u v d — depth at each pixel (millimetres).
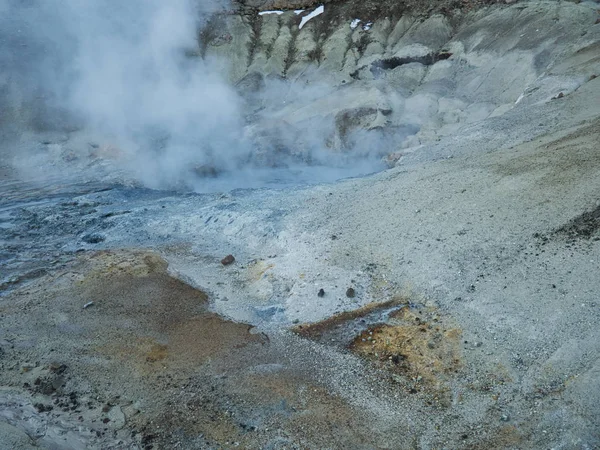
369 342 9516
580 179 11672
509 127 17812
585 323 8352
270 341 9938
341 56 33469
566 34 26375
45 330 10648
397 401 8148
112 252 14367
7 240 15688
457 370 8492
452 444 7219
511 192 12289
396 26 34500
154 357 9664
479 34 30281
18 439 7523
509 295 9477
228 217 15336
